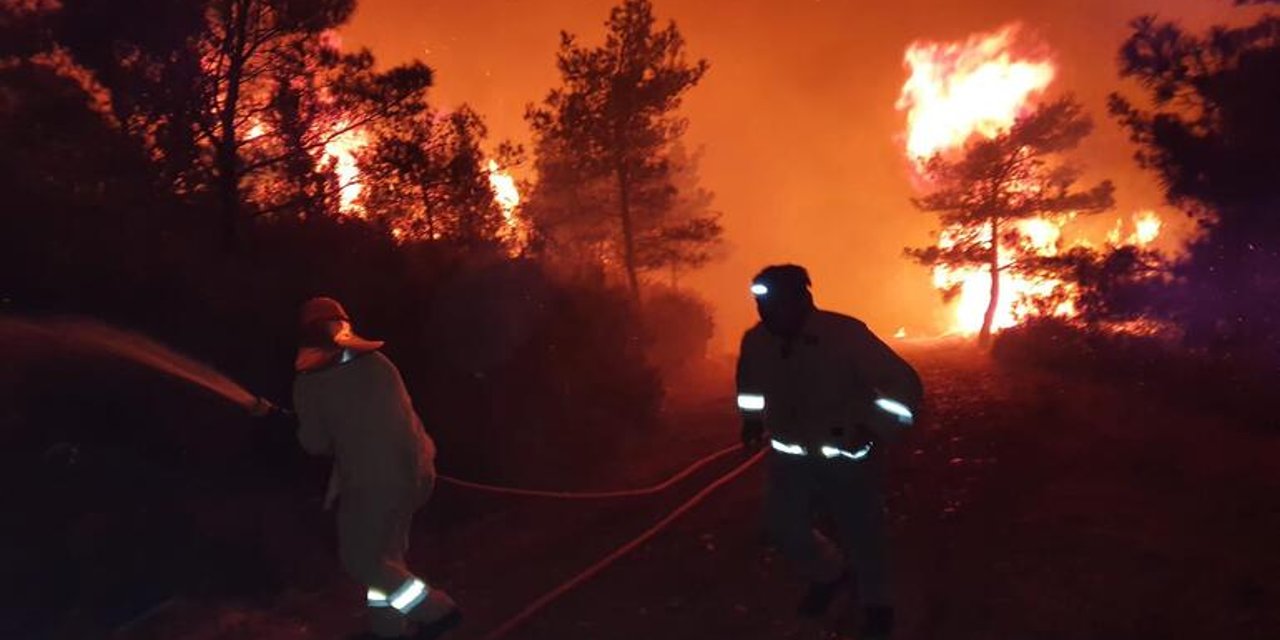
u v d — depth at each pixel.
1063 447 9.80
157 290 9.06
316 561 7.20
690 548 7.40
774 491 5.32
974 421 11.93
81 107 11.52
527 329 12.11
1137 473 8.53
